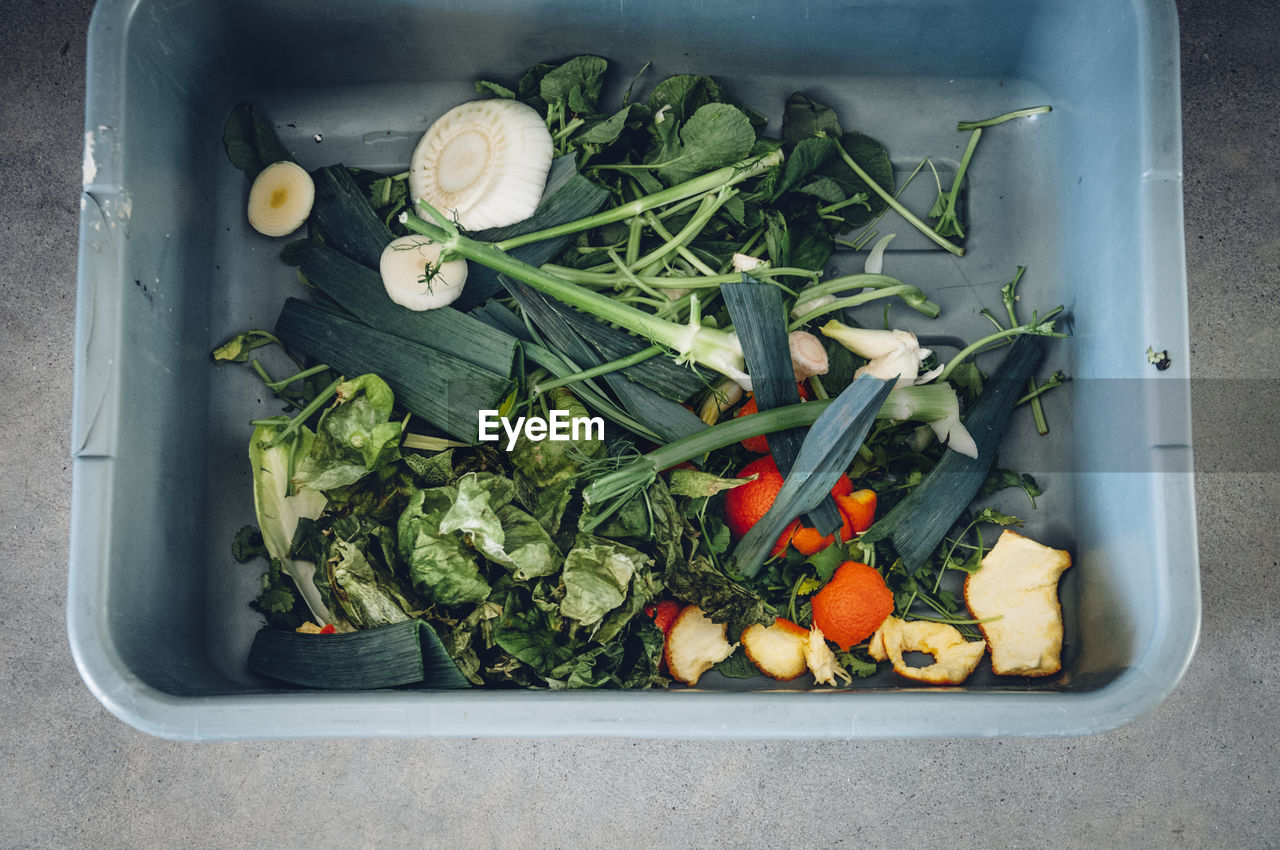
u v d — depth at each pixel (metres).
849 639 0.83
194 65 0.90
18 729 0.96
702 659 0.85
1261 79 0.98
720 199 0.88
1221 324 0.98
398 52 0.94
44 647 0.96
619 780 0.95
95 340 0.79
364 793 0.95
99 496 0.77
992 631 0.88
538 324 0.85
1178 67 0.81
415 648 0.79
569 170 0.89
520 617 0.80
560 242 0.89
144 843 0.95
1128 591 0.83
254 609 0.91
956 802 0.95
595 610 0.78
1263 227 0.98
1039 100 0.96
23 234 0.98
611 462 0.83
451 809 0.95
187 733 0.73
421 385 0.86
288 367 0.94
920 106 0.98
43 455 0.97
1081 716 0.73
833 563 0.83
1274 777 0.95
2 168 0.98
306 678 0.82
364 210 0.91
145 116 0.84
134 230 0.82
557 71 0.91
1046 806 0.95
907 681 0.87
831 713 0.72
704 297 0.88
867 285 0.91
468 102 0.97
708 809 0.95
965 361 0.92
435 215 0.83
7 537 0.96
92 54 0.80
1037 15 0.89
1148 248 0.80
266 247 0.95
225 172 0.96
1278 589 0.96
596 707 0.72
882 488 0.90
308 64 0.94
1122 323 0.85
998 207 0.96
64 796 0.96
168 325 0.87
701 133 0.86
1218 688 0.95
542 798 0.95
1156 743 0.95
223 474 0.92
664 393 0.84
